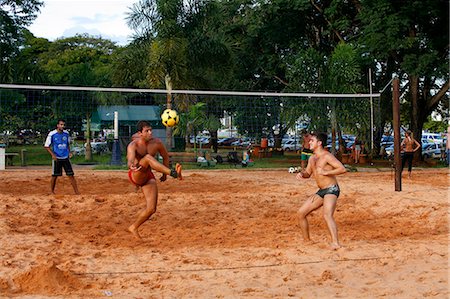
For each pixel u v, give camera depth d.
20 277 6.48
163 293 6.16
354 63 29.47
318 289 6.29
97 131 44.50
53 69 51.69
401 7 29.73
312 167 8.68
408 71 30.03
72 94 34.69
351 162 32.12
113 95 33.44
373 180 19.58
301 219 8.79
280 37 36.16
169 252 8.09
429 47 30.75
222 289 6.27
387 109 36.41
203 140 45.38
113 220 10.89
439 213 11.42
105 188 16.27
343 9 35.16
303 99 30.56
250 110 36.50
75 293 6.14
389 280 6.62
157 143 9.05
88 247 8.50
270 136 39.38
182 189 16.08
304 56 30.55
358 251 8.04
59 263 7.45
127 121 37.81
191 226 10.37
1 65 35.47
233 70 35.81
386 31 29.50
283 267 7.17
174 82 29.38
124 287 6.39
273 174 21.64
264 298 5.96
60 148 14.27
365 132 31.19
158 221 10.81
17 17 37.75
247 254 7.91
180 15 30.20
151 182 9.08
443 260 7.54
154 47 29.22
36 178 18.97
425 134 53.56
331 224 8.38
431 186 17.27
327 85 29.69
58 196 13.57
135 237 9.12
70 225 10.38
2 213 11.15
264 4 34.31
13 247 8.32
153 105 39.91
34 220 10.73
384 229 10.14
